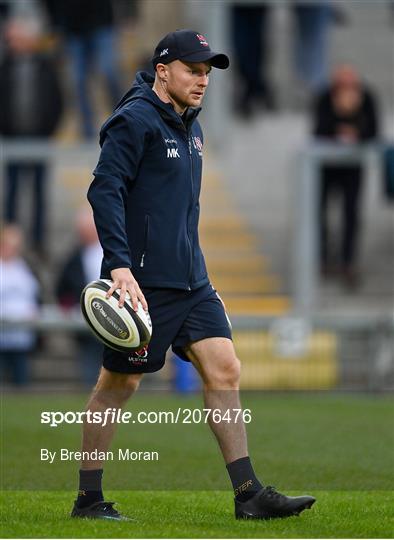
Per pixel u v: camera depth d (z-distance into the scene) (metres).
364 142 55.88
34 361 51.00
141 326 20.03
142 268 20.72
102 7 57.31
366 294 58.12
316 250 56.97
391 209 61.66
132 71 66.62
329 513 21.91
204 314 21.02
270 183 62.69
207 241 59.88
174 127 20.81
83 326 47.41
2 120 57.34
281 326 48.88
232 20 64.38
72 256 48.03
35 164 55.84
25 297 48.69
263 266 58.97
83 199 60.84
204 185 62.31
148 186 20.67
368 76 71.81
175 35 20.58
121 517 21.14
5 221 55.06
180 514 21.98
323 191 56.53
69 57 62.34
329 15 64.19
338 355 49.09
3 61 57.34
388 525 20.62
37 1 62.75
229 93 66.81
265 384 48.78
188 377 45.25
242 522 20.50
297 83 68.75
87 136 58.69
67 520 20.84
